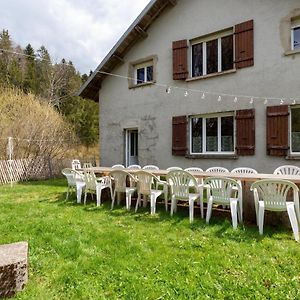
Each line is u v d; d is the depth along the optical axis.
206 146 8.62
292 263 3.16
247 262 3.20
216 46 8.46
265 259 3.26
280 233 4.14
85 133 26.34
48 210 5.90
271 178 4.42
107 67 10.65
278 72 7.14
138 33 9.76
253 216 4.77
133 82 10.33
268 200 4.14
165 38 9.39
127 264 3.18
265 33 7.35
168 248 3.65
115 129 10.82
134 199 6.63
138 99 10.12
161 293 2.59
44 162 12.98
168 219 5.02
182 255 3.43
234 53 7.88
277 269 3.03
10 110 15.52
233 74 7.92
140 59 10.02
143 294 2.57
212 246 3.69
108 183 6.64
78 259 3.34
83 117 26.78
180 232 4.30
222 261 3.22
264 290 2.60
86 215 5.46
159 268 3.08
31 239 4.04
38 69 30.17
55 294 2.60
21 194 8.10
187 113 8.85
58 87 29.22
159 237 4.09
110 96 10.98
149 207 6.01
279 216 4.41
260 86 7.43
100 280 2.84
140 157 10.05
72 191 8.16
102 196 6.95
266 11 7.34
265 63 7.34
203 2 8.54
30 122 14.42
